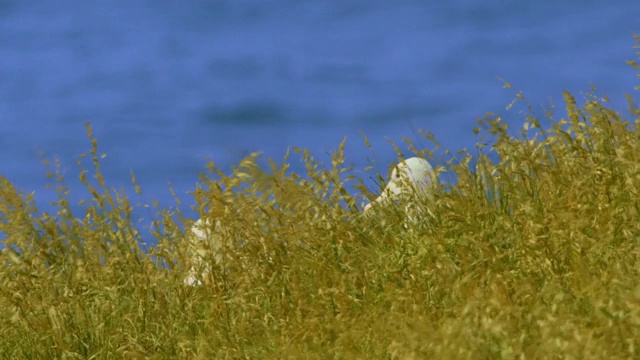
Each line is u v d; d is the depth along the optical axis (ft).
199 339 82.48
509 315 63.46
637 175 76.95
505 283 69.41
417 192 89.97
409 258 81.56
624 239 74.79
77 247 94.53
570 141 83.41
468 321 63.21
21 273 88.12
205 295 87.51
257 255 86.89
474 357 60.75
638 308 60.08
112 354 83.56
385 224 88.12
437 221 86.84
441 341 61.36
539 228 75.51
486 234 79.51
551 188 81.56
